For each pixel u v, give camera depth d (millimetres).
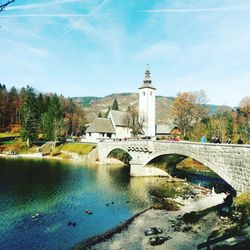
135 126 102062
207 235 27375
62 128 115812
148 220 33719
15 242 26703
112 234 29172
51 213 35688
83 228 30922
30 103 123500
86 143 96562
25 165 74875
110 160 85375
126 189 50438
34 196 43281
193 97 97500
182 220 33250
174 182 58094
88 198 43438
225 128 86875
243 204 28719
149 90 103375
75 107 184500
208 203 41062
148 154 60719
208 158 40344
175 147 50844
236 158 34469
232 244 18828
